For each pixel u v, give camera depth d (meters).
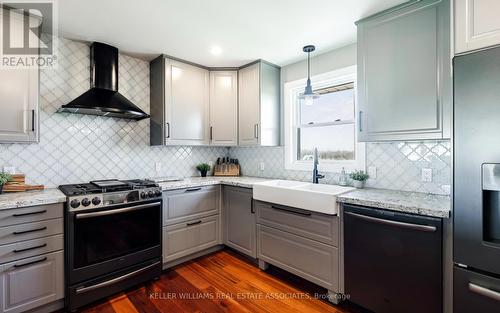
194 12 1.99
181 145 3.07
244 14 2.03
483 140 1.26
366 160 2.43
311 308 1.96
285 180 3.01
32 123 2.03
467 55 1.31
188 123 3.04
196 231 2.80
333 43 2.55
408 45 1.85
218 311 1.93
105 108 2.27
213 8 1.94
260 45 2.60
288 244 2.32
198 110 3.14
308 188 2.65
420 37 1.80
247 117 3.15
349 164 2.62
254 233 2.66
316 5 1.90
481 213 1.27
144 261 2.33
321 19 2.10
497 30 1.25
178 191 2.63
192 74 3.09
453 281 1.40
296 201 2.19
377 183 2.36
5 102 1.92
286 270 2.35
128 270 2.22
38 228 1.81
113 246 2.14
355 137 2.63
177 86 2.95
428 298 1.52
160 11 1.98
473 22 1.32
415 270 1.57
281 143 3.20
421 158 2.11
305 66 2.98
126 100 2.57
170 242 2.58
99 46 2.51
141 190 2.30
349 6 1.91
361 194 2.02
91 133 2.63
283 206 2.36
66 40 2.46
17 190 2.10
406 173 2.19
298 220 2.23
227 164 3.65
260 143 3.01
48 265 1.86
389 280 1.68
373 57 2.02
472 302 1.33
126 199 2.20
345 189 2.28
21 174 2.18
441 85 1.71
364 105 2.07
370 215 1.77
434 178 2.04
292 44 2.57
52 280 1.87
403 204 1.63
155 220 2.41
